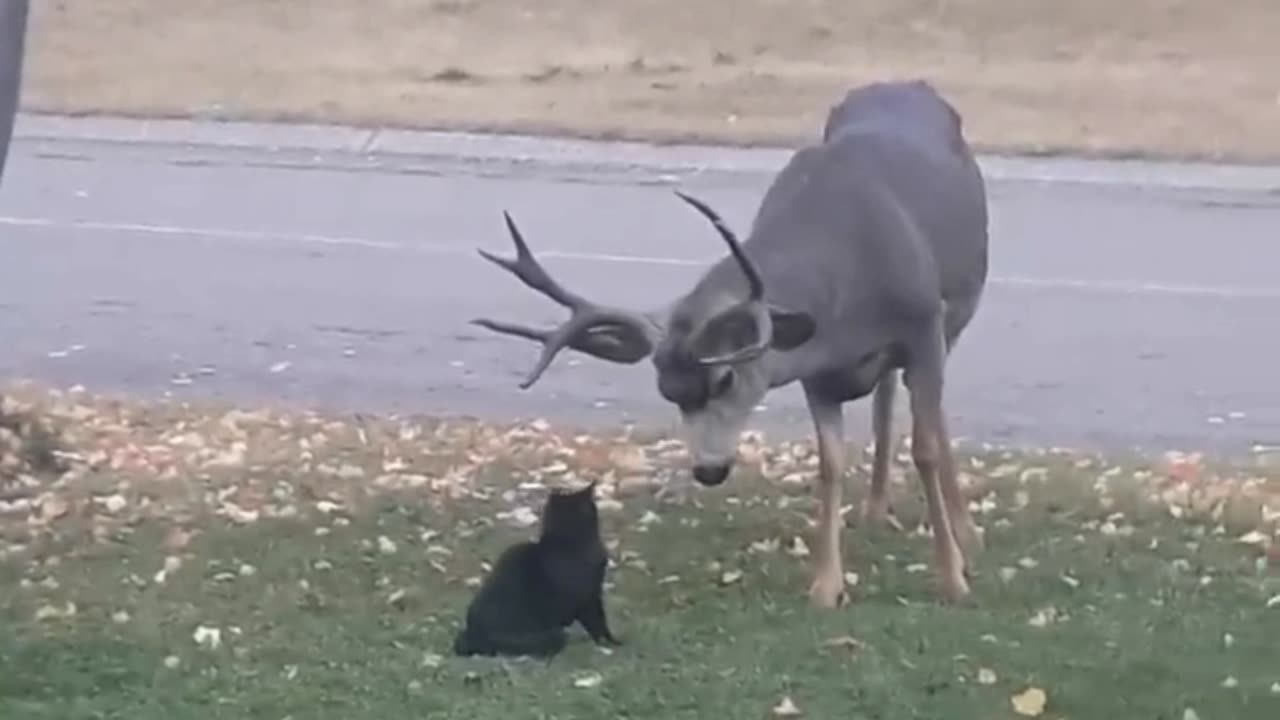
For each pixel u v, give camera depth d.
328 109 29.20
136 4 36.72
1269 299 19.83
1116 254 21.77
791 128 28.30
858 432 15.19
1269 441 15.29
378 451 14.43
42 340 18.00
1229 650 10.45
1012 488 13.50
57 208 23.59
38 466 13.62
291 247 21.70
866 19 35.62
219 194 24.47
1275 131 28.41
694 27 35.28
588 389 16.61
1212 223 23.38
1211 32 34.91
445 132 28.06
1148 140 27.72
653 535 12.52
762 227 11.02
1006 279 20.59
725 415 10.21
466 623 10.56
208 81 31.12
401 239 22.14
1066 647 10.46
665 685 9.95
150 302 19.39
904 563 12.01
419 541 12.36
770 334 10.11
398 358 17.50
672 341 10.11
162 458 14.05
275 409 15.80
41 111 29.06
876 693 9.83
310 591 11.46
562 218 23.25
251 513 12.84
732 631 10.79
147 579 11.64
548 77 31.78
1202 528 12.67
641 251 21.62
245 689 9.99
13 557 11.98
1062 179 25.73
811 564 11.96
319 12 36.25
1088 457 14.54
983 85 31.31
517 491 13.43
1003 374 17.12
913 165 11.50
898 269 10.96
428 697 9.84
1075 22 35.41
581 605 10.41
